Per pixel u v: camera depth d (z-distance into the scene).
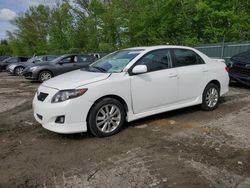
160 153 4.34
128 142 4.84
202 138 4.91
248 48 13.14
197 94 6.48
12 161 4.24
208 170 3.75
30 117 6.73
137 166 3.94
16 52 54.66
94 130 4.98
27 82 14.83
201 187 3.35
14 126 6.02
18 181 3.65
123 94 5.25
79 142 4.91
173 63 6.09
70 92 4.77
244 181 3.47
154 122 5.92
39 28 52.88
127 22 26.09
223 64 7.22
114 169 3.88
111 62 5.85
